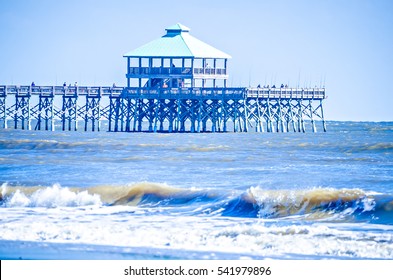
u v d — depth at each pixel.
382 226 89.88
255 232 83.75
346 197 98.56
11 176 127.00
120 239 81.50
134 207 103.81
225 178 124.94
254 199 100.25
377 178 121.81
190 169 138.25
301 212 98.06
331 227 89.38
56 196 106.69
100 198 108.06
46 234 83.31
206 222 92.19
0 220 92.44
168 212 99.62
